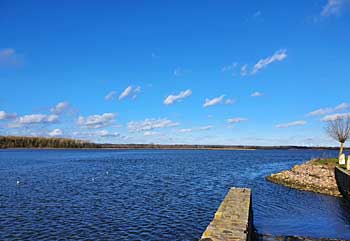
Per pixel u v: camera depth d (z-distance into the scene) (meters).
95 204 29.81
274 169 71.69
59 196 33.97
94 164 85.75
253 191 37.47
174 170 68.00
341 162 49.31
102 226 22.36
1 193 35.66
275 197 33.41
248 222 14.90
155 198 33.09
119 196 34.22
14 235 20.30
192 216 25.22
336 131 58.84
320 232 21.12
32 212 26.41
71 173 59.56
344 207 28.41
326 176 42.94
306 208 28.06
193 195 35.06
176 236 20.20
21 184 43.25
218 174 59.28
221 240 11.85
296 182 42.28
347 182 31.09
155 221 23.70
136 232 20.98
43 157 124.44
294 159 121.06
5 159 107.12
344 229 21.77
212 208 28.22
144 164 87.62
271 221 23.78
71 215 25.42
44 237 19.92
